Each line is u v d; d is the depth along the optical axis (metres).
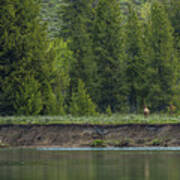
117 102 191.50
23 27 154.25
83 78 195.12
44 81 149.88
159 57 180.62
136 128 105.56
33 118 111.88
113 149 93.12
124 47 199.38
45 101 147.75
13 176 45.12
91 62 198.88
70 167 53.88
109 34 197.25
